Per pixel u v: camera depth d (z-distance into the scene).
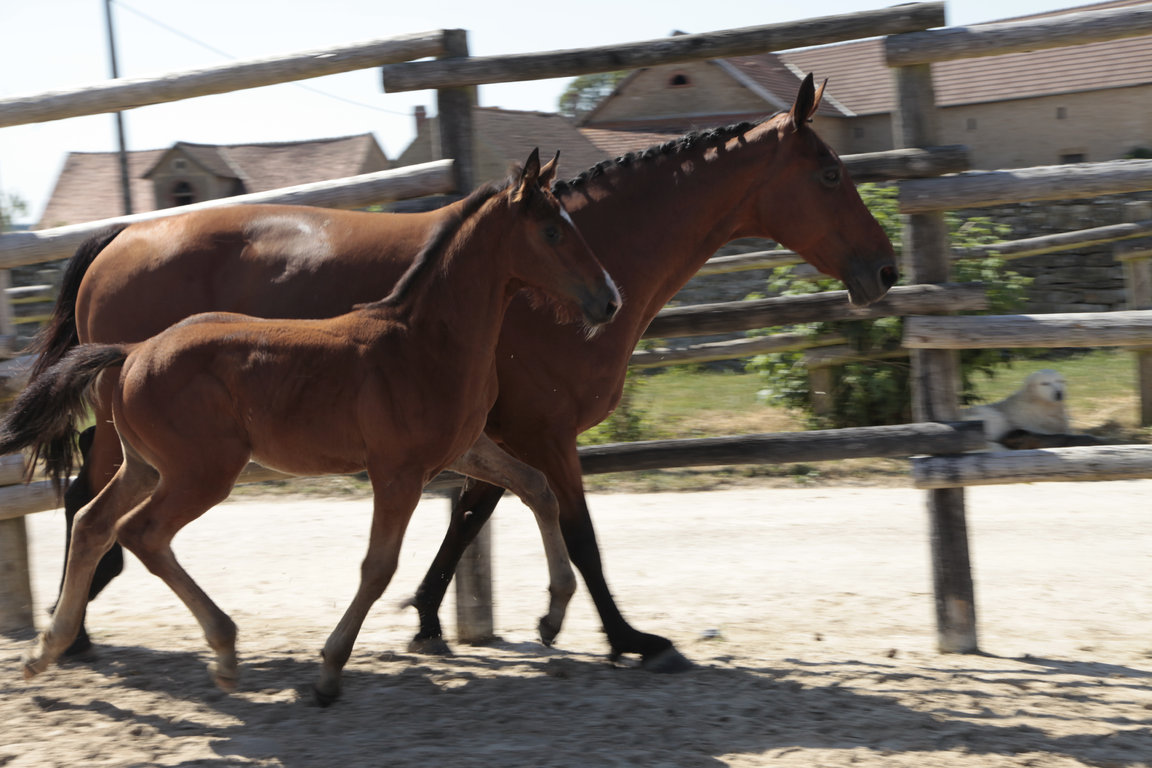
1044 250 11.65
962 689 4.20
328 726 3.77
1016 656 4.69
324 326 3.79
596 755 3.50
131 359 3.81
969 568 4.73
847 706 3.99
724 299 14.47
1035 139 24.53
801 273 9.86
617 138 26.02
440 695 4.12
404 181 4.70
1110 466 4.55
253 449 3.81
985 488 8.47
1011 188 4.54
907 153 4.59
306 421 3.73
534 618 5.43
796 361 10.20
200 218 4.30
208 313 3.89
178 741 3.63
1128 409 10.62
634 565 6.45
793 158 4.41
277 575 6.35
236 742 3.61
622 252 4.39
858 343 9.41
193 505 3.75
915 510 7.69
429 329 3.78
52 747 3.57
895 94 4.68
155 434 3.71
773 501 8.13
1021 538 6.88
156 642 4.86
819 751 3.54
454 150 4.77
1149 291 10.86
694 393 12.38
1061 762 3.46
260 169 31.67
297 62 4.70
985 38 4.46
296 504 8.38
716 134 4.47
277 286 4.16
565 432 4.34
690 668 4.43
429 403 3.74
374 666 4.51
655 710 3.94
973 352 9.32
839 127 25.78
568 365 4.26
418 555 6.75
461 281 3.81
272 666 4.47
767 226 4.53
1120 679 4.34
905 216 4.71
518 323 4.24
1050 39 4.43
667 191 4.43
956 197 4.56
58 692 4.12
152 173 30.98
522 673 4.42
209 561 6.70
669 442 4.74
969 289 4.61
